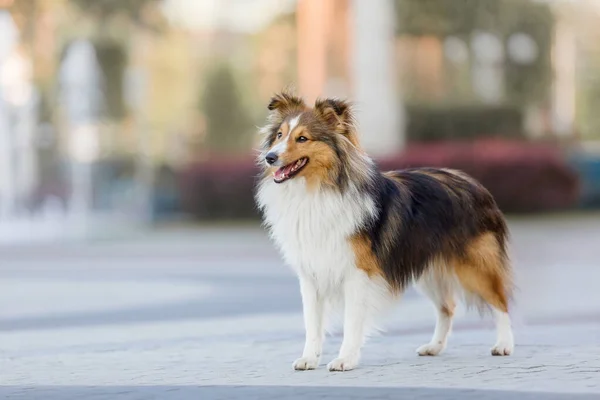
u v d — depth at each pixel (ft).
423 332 33.88
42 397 22.02
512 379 23.06
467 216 27.63
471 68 126.52
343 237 25.17
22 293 50.24
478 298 27.89
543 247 71.46
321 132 25.32
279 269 61.46
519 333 32.45
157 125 146.51
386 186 26.40
